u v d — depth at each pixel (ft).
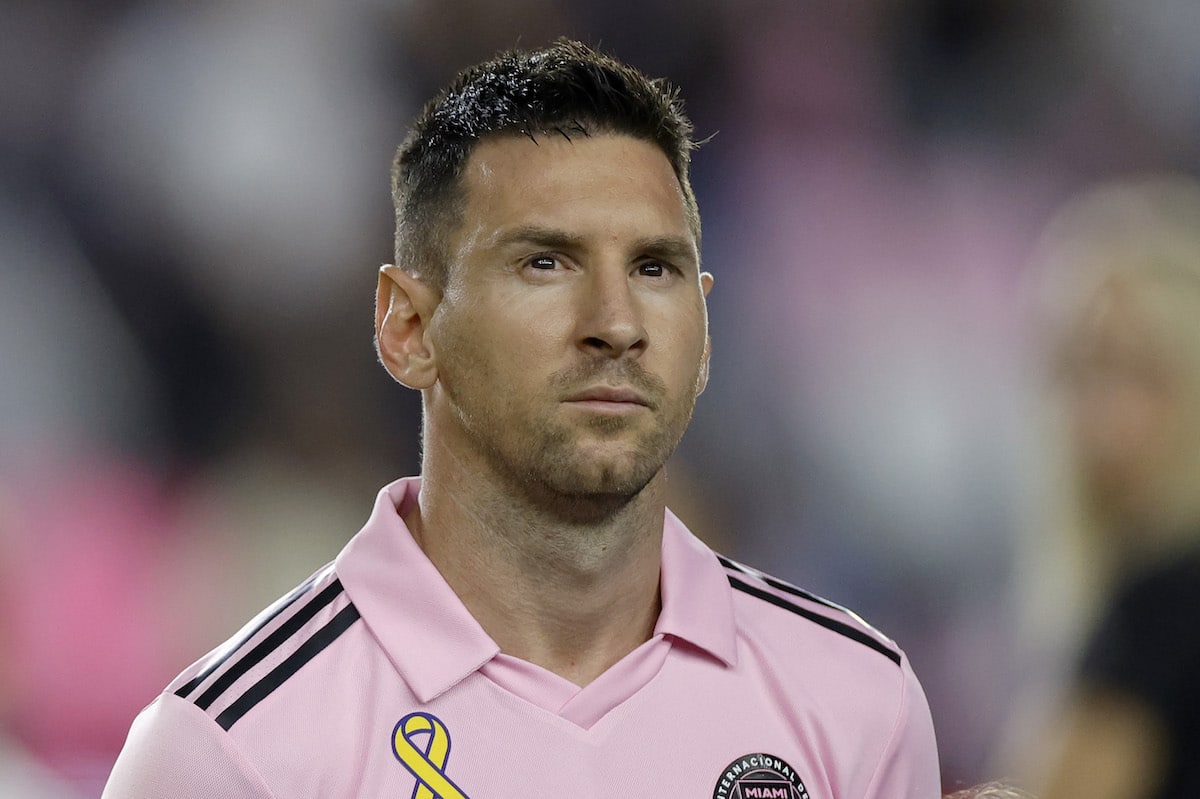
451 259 21.66
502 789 20.86
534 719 21.39
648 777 21.66
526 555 21.67
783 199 76.18
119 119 68.08
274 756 20.31
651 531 22.43
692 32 77.30
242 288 66.44
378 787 20.49
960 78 81.46
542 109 21.30
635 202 21.08
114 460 60.54
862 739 23.27
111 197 67.15
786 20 78.79
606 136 21.45
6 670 51.13
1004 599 63.52
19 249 64.64
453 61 73.46
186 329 65.41
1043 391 34.37
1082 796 28.22
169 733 20.62
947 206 78.84
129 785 20.63
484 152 21.52
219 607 56.54
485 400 21.13
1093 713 28.32
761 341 71.00
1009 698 60.13
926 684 62.18
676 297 21.47
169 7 70.33
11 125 67.10
